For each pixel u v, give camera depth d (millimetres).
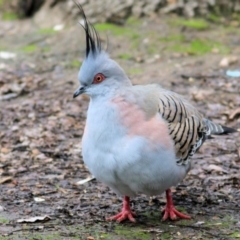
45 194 10539
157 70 17703
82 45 19641
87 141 8695
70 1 21406
